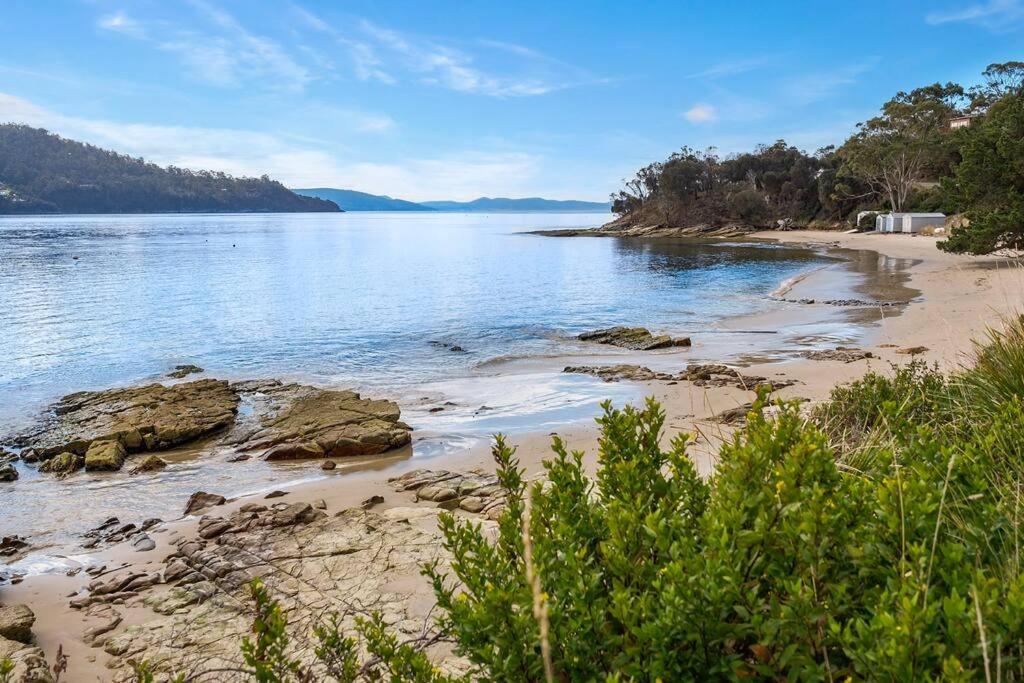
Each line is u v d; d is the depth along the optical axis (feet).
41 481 30.60
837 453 12.98
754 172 323.78
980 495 7.08
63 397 45.21
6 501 27.96
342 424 36.78
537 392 44.42
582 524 7.46
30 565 21.75
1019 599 4.42
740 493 6.55
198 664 14.58
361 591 16.94
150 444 35.09
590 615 5.80
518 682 5.57
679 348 58.90
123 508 26.96
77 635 16.63
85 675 14.79
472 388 46.73
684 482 7.79
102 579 20.27
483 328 73.82
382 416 37.63
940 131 241.14
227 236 341.62
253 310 90.27
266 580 18.17
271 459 33.01
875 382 21.97
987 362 16.70
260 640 6.48
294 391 46.11
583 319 79.97
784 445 7.34
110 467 32.09
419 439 35.06
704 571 5.52
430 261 188.55
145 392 45.01
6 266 153.89
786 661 4.96
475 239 332.39
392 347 63.41
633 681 5.31
